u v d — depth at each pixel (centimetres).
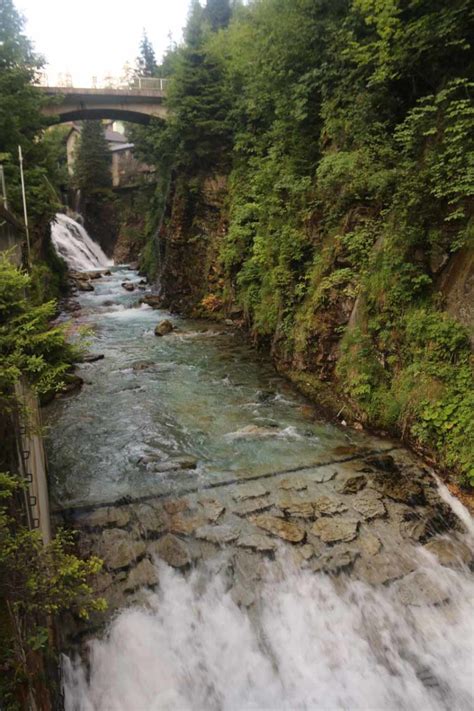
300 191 1193
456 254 771
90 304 2259
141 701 446
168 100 2056
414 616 535
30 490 444
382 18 840
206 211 2097
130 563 552
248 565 563
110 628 480
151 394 1100
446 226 779
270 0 1444
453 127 705
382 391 873
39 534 359
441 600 553
